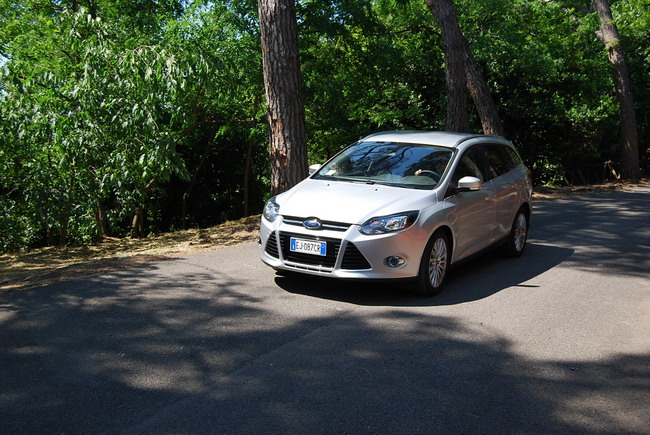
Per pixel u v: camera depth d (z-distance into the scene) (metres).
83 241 12.77
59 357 4.37
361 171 6.84
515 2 19.02
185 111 10.96
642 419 3.71
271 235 6.15
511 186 7.84
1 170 9.70
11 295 5.92
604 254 8.63
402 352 4.66
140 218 14.55
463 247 6.72
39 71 10.32
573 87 21.73
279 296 6.04
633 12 24.92
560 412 3.77
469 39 19.09
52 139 9.71
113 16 15.12
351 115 17.19
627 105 22.58
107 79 9.80
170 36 13.07
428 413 3.68
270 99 9.58
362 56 15.88
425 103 21.75
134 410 3.60
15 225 10.21
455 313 5.69
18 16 14.69
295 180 9.65
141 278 6.63
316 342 4.81
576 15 22.31
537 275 7.32
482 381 4.19
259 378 4.11
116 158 9.81
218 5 13.45
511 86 21.19
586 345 4.98
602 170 27.53
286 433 3.38
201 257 7.82
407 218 5.82
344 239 5.70
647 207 14.01
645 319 5.75
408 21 18.91
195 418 3.52
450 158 6.84
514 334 5.18
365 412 3.66
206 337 4.86
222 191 19.80
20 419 3.46
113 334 4.87
